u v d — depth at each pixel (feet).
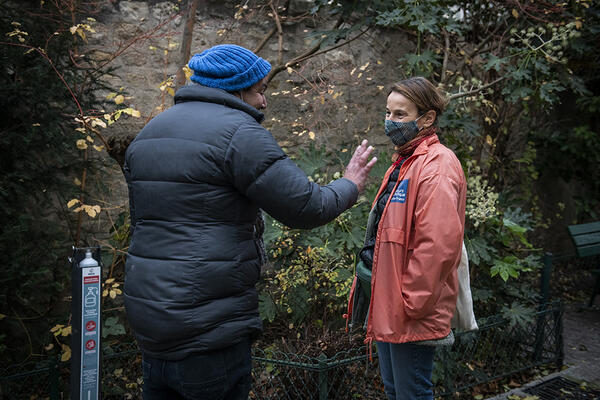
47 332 9.88
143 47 11.82
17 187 8.73
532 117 17.60
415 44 14.16
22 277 9.05
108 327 9.89
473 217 10.97
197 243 4.50
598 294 16.83
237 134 4.56
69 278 10.76
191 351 4.50
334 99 13.35
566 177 18.58
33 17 9.64
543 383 10.59
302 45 13.41
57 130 9.25
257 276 4.94
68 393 9.93
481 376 10.64
